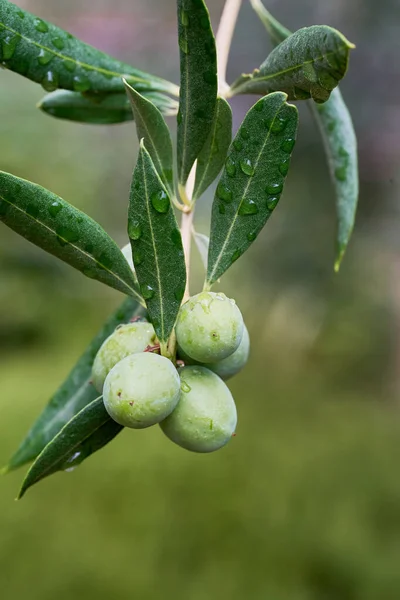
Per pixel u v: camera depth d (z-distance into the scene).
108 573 1.00
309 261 1.33
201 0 0.31
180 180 0.34
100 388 0.33
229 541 1.08
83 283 1.96
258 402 1.54
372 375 1.58
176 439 0.32
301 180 1.20
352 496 1.19
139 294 0.33
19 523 1.09
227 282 1.59
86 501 1.15
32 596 0.96
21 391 1.53
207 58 0.32
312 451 1.32
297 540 1.08
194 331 0.31
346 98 1.14
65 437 0.32
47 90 0.37
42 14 1.62
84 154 1.76
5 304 1.81
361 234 1.25
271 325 1.61
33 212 0.31
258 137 0.32
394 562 1.03
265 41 1.16
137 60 1.51
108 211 1.79
